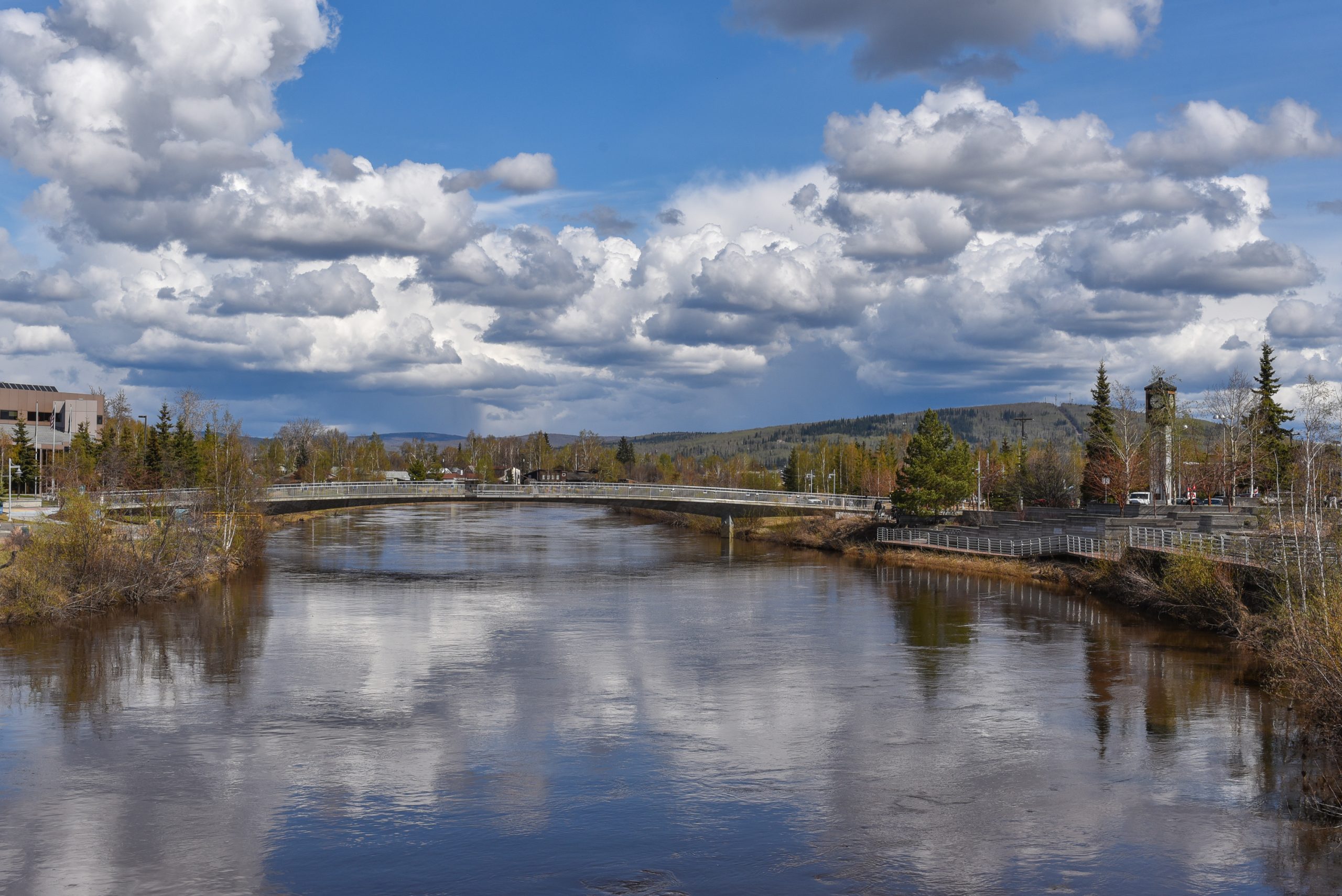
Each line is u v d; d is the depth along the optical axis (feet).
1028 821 90.58
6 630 181.57
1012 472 443.32
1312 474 180.14
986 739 114.42
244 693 136.46
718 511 412.16
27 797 96.32
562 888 78.23
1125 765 104.73
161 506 258.57
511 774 103.50
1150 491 309.01
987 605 217.15
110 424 460.96
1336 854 83.35
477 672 150.30
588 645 172.14
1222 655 159.12
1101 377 363.35
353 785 99.91
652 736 116.47
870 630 185.88
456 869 81.51
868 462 620.08
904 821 90.89
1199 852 83.76
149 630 183.52
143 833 88.17
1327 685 109.19
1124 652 162.50
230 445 289.12
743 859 83.15
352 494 346.54
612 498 386.52
